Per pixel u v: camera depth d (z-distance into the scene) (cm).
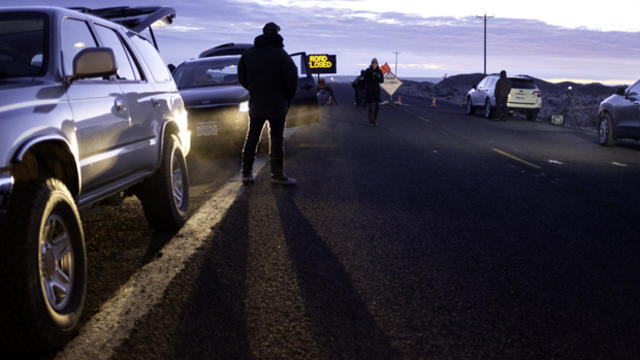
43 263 294
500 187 794
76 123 353
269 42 744
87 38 432
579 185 830
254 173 880
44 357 288
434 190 759
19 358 287
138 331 317
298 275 412
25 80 344
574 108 3603
